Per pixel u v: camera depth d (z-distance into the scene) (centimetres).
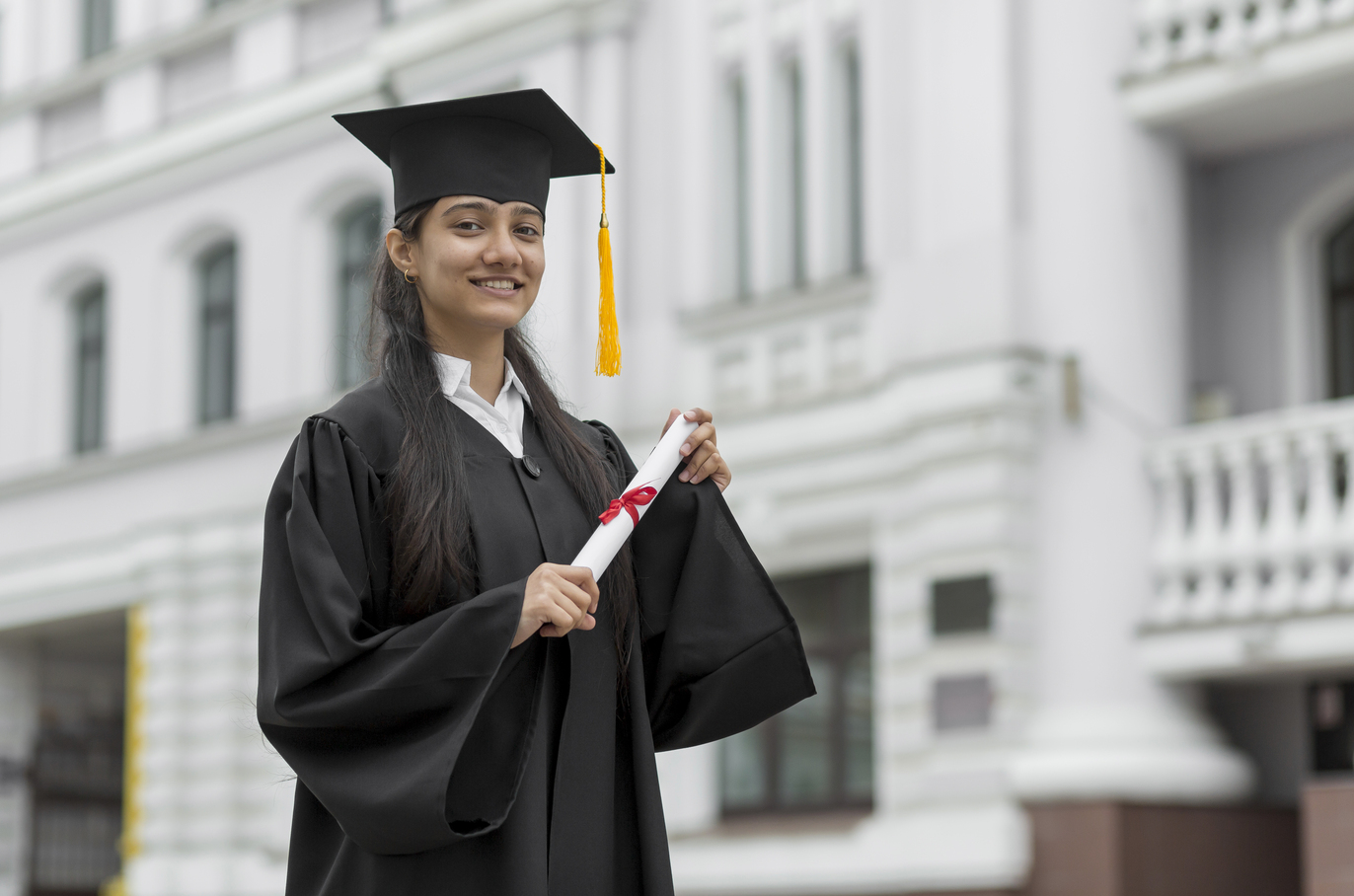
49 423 2009
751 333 1441
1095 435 1254
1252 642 1156
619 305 1510
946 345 1300
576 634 316
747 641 336
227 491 1798
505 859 297
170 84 1988
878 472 1348
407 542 305
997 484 1258
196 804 1758
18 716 2091
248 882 1708
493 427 328
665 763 1466
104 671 2172
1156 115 1263
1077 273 1270
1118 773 1188
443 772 279
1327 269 1316
